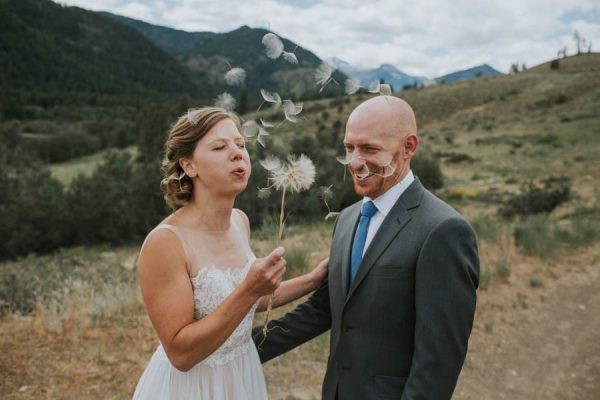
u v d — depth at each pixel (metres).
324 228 12.99
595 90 70.12
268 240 8.77
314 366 4.61
